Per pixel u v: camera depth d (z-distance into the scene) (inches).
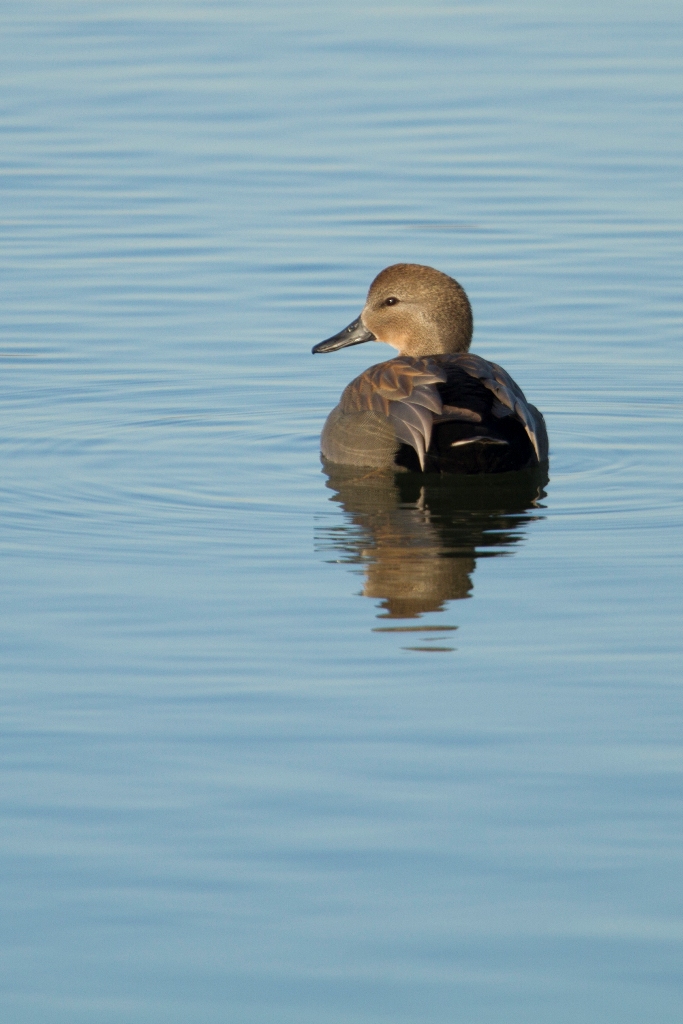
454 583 459.8
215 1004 264.5
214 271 854.5
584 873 298.7
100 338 758.5
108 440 619.8
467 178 1005.8
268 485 561.9
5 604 443.5
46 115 1135.6
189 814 320.8
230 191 985.5
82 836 313.0
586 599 445.4
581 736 355.3
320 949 278.2
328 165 1035.3
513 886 295.0
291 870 301.0
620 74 1229.1
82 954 277.6
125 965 275.0
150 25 1409.9
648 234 903.7
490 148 1065.5
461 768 339.9
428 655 404.5
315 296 820.0
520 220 930.1
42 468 580.4
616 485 560.7
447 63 1272.1
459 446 553.3
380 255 874.8
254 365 730.2
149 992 267.9
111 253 879.1
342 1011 262.7
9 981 271.0
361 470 577.6
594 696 377.4
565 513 527.8
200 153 1059.3
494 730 358.6
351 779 335.6
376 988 267.9
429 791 329.7
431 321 677.3
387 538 502.9
